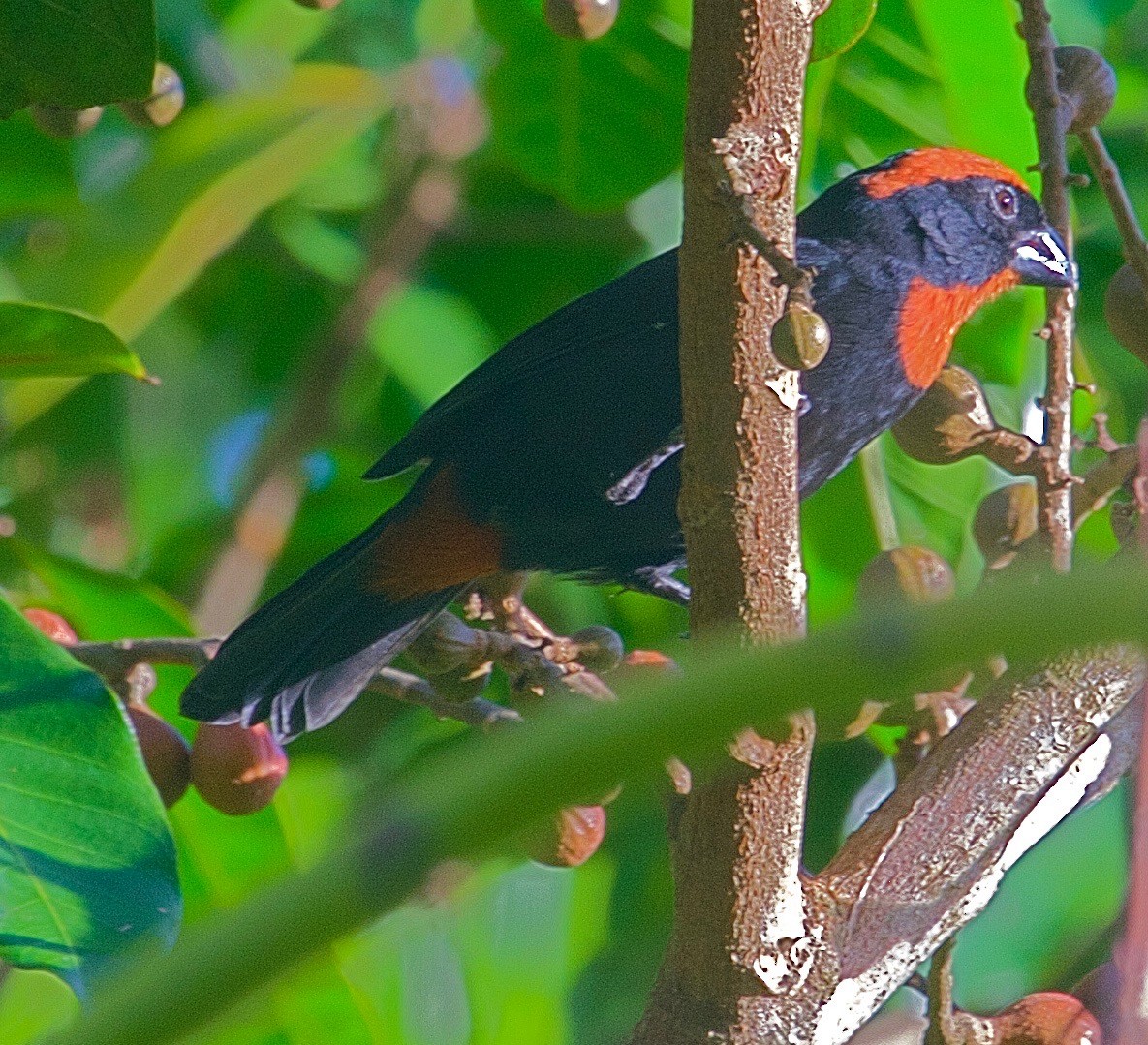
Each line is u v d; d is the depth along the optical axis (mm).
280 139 10102
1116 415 10781
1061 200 6664
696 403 5363
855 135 10414
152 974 2031
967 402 7391
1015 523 7254
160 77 7852
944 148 9516
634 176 10125
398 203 11633
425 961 9969
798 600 5562
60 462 12180
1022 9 6773
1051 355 6453
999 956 10531
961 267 9133
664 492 8680
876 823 6082
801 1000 5770
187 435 12398
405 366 11539
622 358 8648
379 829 2088
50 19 6535
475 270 12016
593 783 2100
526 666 6684
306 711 8516
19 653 5695
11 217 10156
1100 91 6973
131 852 5414
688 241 5223
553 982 10094
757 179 5074
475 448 8734
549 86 9922
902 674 2133
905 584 7078
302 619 8508
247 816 8516
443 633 6676
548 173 10156
